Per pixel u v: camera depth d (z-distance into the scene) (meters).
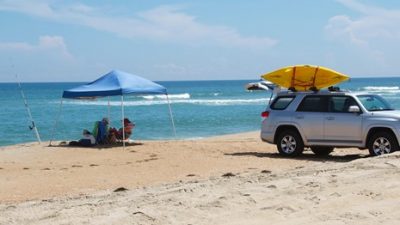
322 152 17.14
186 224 6.66
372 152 15.21
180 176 12.82
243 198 7.84
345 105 15.78
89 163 15.80
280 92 16.97
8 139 28.91
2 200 10.15
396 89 122.38
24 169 14.55
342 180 8.92
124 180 12.41
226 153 17.67
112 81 21.22
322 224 6.57
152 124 37.19
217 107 59.00
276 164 14.77
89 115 47.12
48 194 10.78
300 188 8.43
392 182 8.60
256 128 33.69
